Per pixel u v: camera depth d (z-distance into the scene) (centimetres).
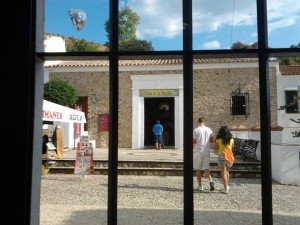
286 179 1002
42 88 290
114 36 279
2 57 262
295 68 2125
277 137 1495
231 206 718
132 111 2042
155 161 1254
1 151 256
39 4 286
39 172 287
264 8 267
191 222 258
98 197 816
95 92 2061
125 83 2061
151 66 2036
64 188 938
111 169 266
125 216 625
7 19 264
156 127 1930
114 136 269
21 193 253
